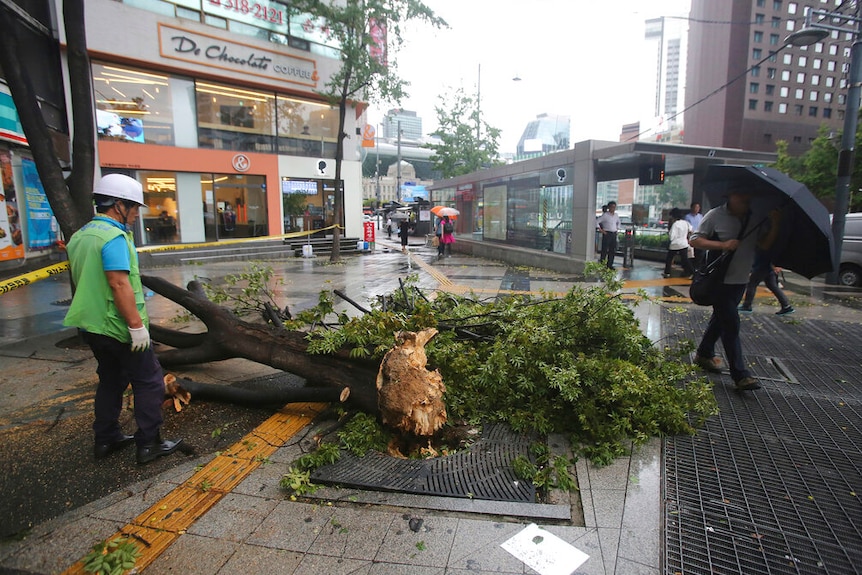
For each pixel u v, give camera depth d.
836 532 2.52
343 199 21.30
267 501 2.75
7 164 8.34
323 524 2.54
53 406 3.98
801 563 2.30
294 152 19.86
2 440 3.42
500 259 15.84
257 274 5.95
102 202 3.01
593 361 3.85
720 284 4.30
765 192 4.11
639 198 19.89
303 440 3.47
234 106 18.16
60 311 7.59
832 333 6.41
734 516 2.64
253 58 17.89
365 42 15.45
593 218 11.59
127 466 3.12
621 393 3.53
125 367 3.07
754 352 5.60
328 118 20.66
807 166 26.25
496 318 4.88
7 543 2.42
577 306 4.67
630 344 4.43
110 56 15.01
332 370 3.81
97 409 3.14
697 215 11.88
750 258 4.23
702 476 3.03
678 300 8.75
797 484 2.96
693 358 5.30
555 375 3.57
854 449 3.38
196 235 17.55
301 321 4.73
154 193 16.59
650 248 16.03
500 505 2.68
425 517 2.60
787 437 3.55
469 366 4.00
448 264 15.04
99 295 2.89
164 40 15.90
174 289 4.44
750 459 3.24
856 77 9.72
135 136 16.02
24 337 6.04
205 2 16.67
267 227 19.34
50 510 2.67
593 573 2.20
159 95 16.42
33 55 7.77
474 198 18.67
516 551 2.33
